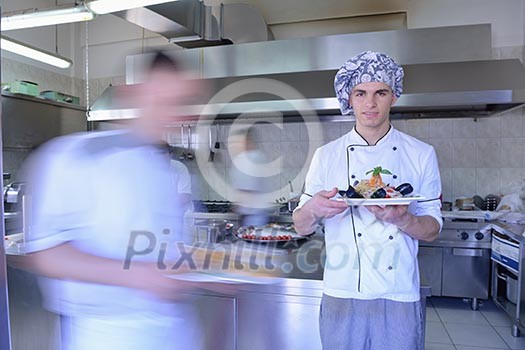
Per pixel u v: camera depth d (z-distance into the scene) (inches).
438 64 103.7
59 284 54.6
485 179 135.1
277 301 55.6
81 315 53.8
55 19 81.4
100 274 51.8
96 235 49.8
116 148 48.8
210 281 56.1
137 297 52.8
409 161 43.9
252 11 126.0
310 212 41.9
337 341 43.9
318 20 145.3
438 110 119.7
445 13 132.5
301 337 55.0
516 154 132.3
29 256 56.4
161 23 103.8
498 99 91.8
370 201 38.2
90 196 49.1
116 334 53.2
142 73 48.4
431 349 95.6
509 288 106.7
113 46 168.7
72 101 148.4
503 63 99.6
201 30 119.0
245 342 57.3
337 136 144.6
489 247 117.9
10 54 139.2
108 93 116.4
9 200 62.9
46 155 49.6
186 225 59.7
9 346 27.5
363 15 139.6
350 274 43.3
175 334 55.8
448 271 121.9
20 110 122.5
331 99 100.2
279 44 121.2
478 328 107.4
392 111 121.8
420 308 44.1
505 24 129.0
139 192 50.6
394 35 112.9
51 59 116.6
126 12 93.9
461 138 136.2
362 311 43.0
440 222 43.1
